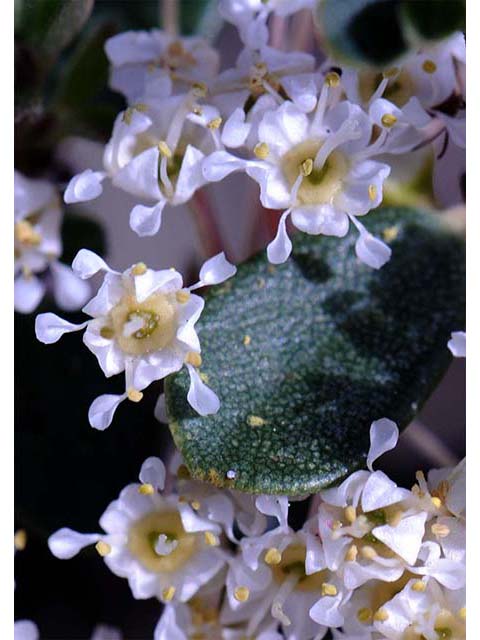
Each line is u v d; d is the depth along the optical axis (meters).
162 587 0.07
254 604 0.07
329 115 0.07
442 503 0.07
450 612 0.07
